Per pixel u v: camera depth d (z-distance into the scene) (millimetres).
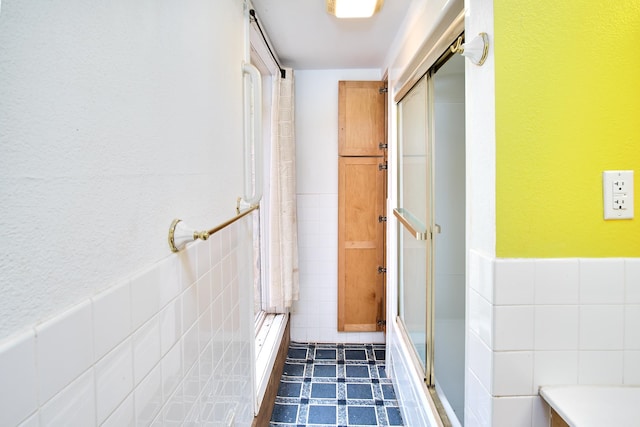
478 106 962
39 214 431
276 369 2145
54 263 452
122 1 604
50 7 447
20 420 393
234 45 1308
